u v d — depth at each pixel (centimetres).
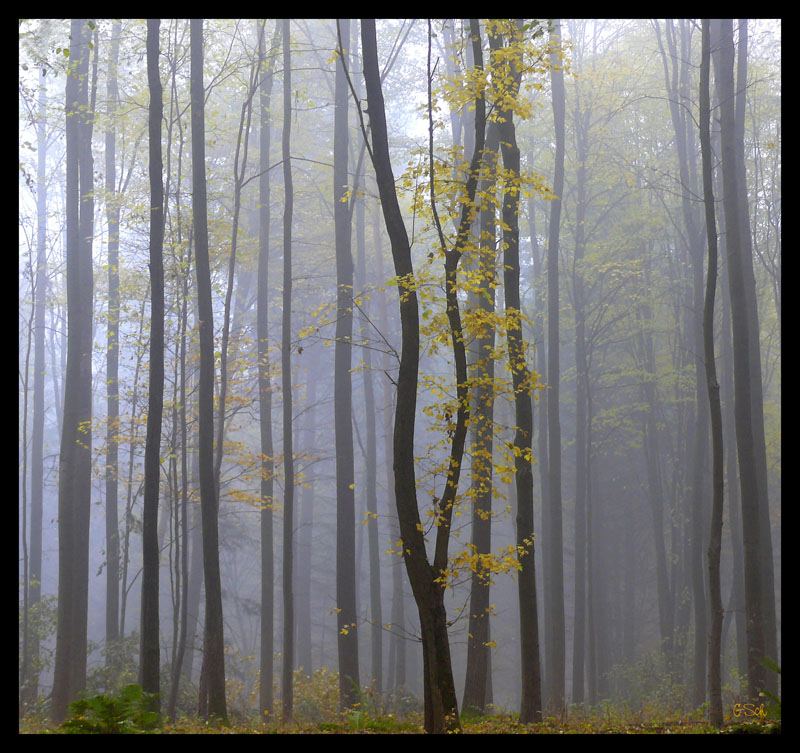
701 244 2834
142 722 917
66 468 1877
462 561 981
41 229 2997
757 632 1648
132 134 2375
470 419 1038
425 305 1060
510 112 1326
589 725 1177
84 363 2059
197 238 1590
